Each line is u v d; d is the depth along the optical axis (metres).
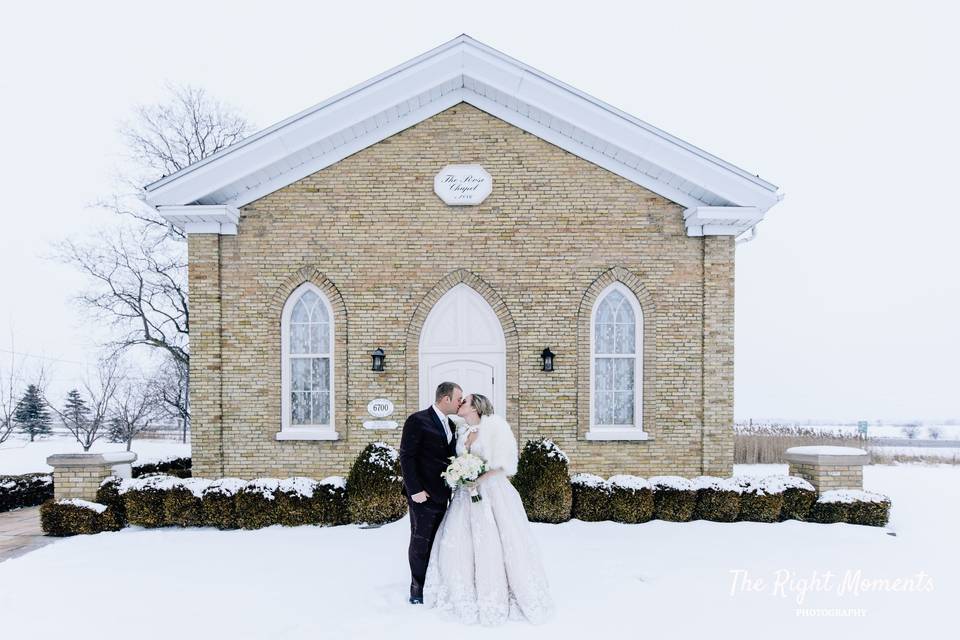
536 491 8.77
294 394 10.93
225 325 10.63
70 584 6.42
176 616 5.53
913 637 5.24
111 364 26.05
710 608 5.79
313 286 10.81
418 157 10.74
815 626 5.43
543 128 10.78
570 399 10.67
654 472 10.66
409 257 10.71
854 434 24.23
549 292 10.73
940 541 8.14
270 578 6.54
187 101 23.39
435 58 10.33
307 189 10.72
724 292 10.70
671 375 10.72
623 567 6.92
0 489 10.69
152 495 8.73
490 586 5.34
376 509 8.72
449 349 10.77
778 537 8.25
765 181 10.34
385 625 5.25
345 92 10.29
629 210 10.78
